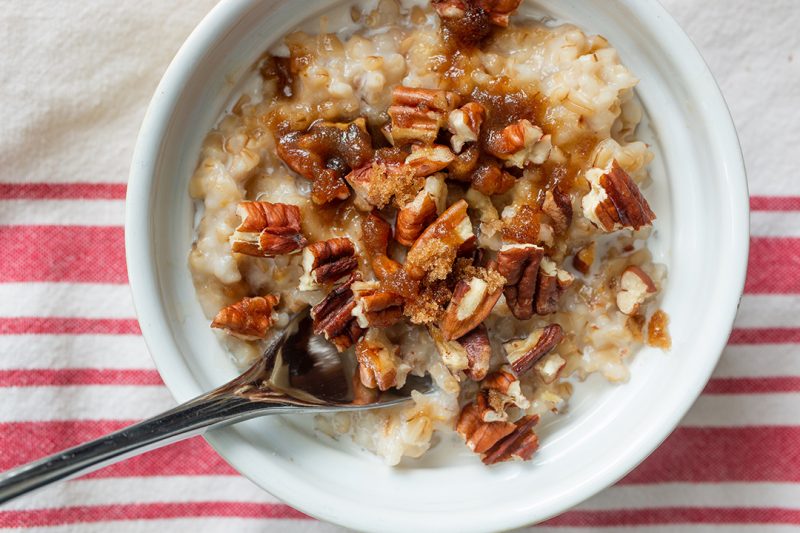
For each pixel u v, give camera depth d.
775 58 0.29
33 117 0.28
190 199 0.26
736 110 0.29
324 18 0.26
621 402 0.27
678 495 0.30
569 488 0.25
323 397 0.25
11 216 0.29
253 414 0.25
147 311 0.25
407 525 0.25
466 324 0.25
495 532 0.25
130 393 0.29
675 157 0.26
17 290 0.29
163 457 0.29
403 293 0.25
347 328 0.25
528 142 0.25
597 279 0.26
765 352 0.30
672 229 0.27
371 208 0.25
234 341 0.26
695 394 0.25
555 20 0.26
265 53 0.26
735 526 0.30
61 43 0.28
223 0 0.24
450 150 0.25
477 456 0.27
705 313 0.26
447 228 0.25
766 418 0.30
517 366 0.25
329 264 0.25
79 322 0.29
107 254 0.29
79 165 0.29
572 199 0.25
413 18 0.26
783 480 0.30
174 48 0.28
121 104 0.29
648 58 0.26
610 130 0.26
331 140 0.25
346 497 0.25
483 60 0.26
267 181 0.26
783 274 0.30
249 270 0.26
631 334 0.26
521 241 0.25
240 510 0.29
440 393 0.26
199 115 0.26
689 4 0.29
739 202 0.25
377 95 0.25
